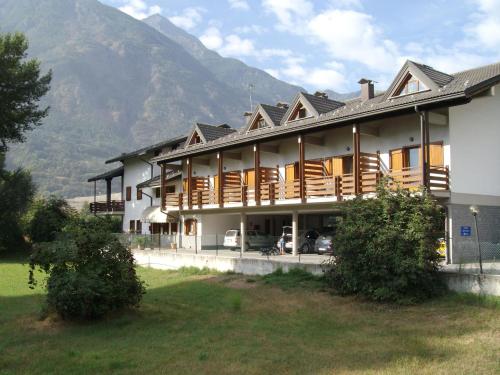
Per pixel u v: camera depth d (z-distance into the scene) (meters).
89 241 16.27
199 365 11.25
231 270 26.83
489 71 25.03
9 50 41.44
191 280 25.73
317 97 31.84
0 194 44.97
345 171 29.41
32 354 12.40
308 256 29.67
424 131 22.73
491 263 20.28
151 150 50.38
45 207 48.19
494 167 25.48
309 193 28.64
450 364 10.83
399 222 17.64
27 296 21.41
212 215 40.44
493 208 25.11
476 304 16.09
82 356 12.14
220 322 15.73
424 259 17.08
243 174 36.88
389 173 24.72
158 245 40.59
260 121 34.66
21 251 46.50
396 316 15.77
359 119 25.39
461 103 21.91
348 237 18.31
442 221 18.06
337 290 19.12
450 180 23.50
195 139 40.38
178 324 15.52
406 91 25.56
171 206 40.66
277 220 40.06
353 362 11.19
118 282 16.34
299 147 29.89
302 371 10.67
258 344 12.95
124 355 12.17
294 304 18.23
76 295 15.30
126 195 56.19
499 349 11.89
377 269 17.52
